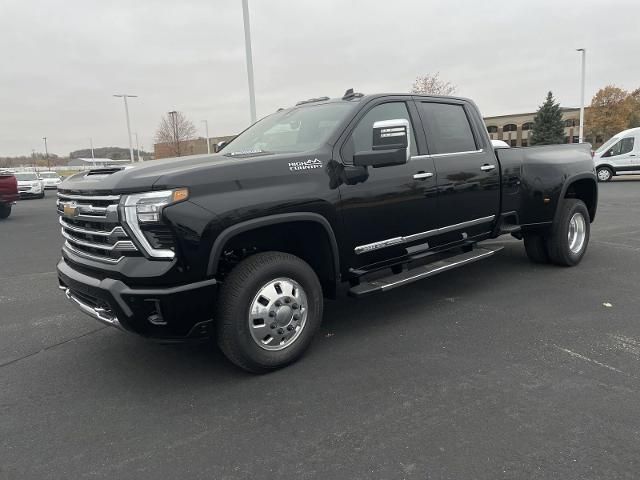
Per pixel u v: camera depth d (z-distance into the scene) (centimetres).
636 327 438
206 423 312
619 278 595
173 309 326
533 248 654
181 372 387
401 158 383
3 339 471
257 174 357
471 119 548
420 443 280
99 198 335
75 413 330
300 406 327
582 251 663
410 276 456
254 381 365
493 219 558
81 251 375
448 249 518
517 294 545
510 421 298
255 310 360
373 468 261
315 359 398
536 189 593
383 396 334
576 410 307
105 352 432
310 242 405
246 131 534
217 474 262
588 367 364
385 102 459
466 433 288
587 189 682
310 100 519
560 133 5147
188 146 5219
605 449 268
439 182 482
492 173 543
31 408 338
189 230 323
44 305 584
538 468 255
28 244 1080
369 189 421
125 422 316
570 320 460
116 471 267
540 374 356
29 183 2936
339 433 294
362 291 418
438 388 342
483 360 383
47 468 272
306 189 378
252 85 1503
